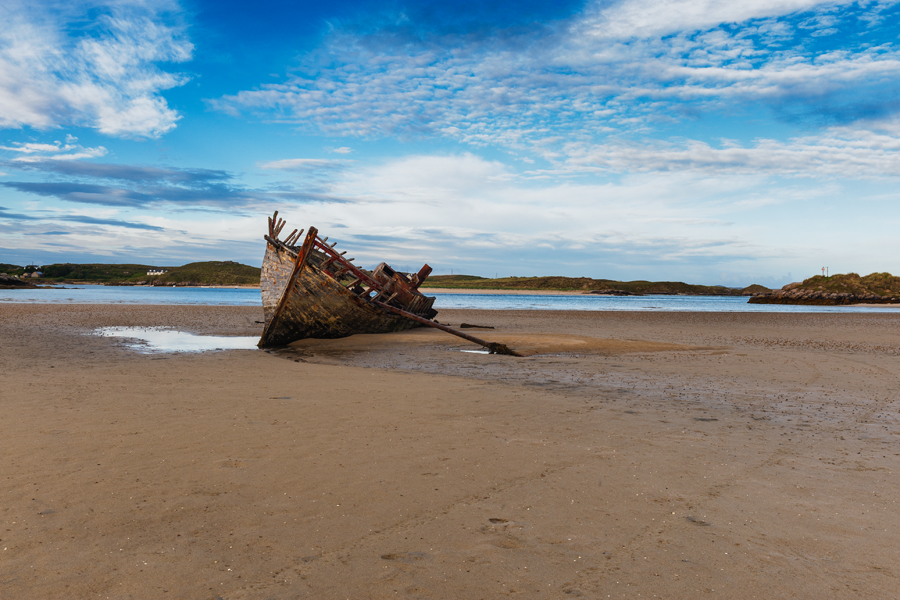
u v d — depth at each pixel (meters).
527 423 6.92
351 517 3.85
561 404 8.28
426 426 6.66
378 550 3.34
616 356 15.23
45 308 35.06
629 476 4.84
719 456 5.54
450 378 11.03
